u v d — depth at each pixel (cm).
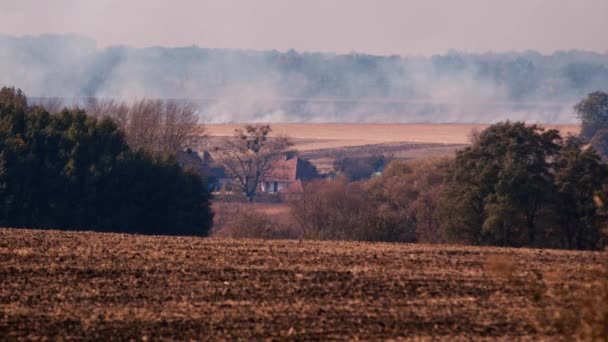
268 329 6544
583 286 5162
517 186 16900
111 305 7212
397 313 7100
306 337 6353
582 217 16512
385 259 9725
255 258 9538
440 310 7225
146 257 9400
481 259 9875
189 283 8119
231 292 7775
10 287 7769
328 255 9900
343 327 6644
